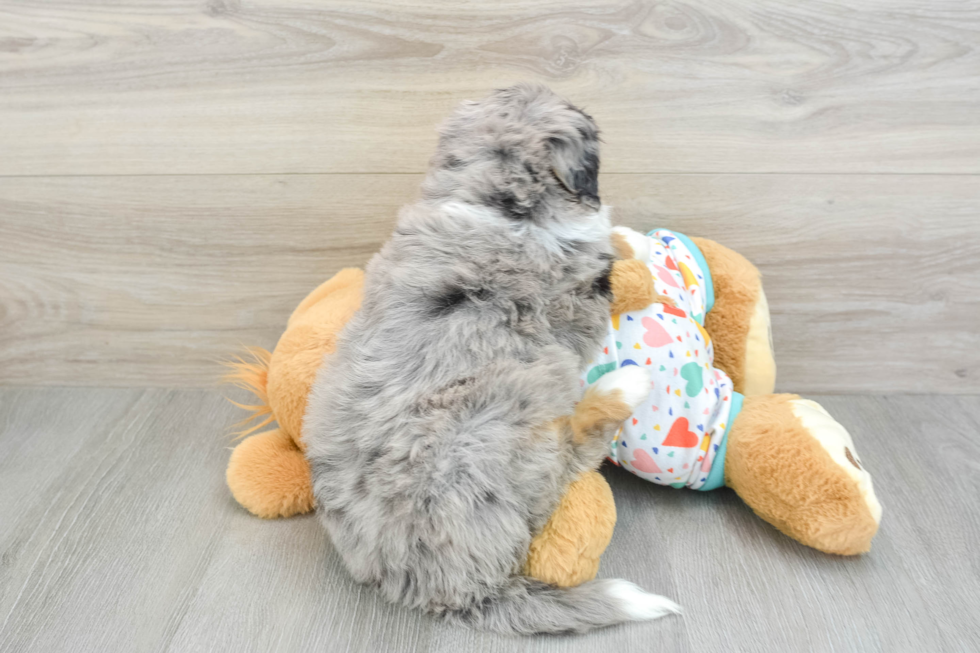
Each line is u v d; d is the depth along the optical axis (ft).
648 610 3.49
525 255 3.45
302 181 5.08
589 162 3.56
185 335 5.65
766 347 4.75
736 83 4.66
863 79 4.61
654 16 4.52
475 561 3.29
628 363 4.03
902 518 4.24
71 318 5.62
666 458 4.14
